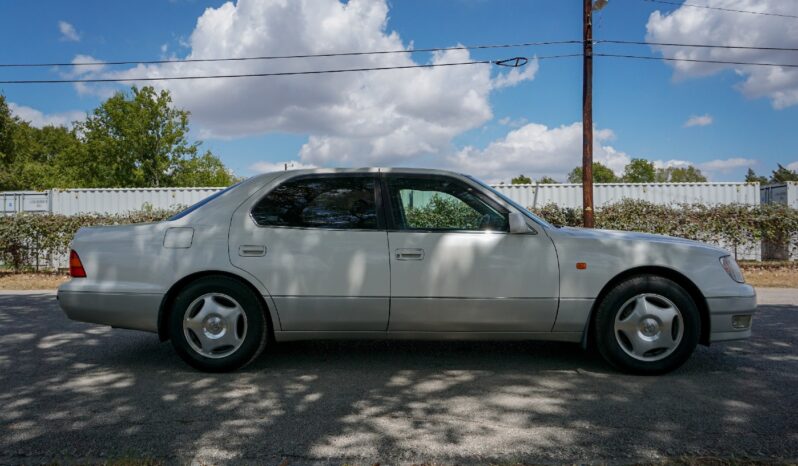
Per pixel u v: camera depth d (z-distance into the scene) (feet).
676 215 47.19
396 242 14.49
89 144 130.72
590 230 15.85
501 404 12.21
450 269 14.34
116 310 14.61
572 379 14.14
